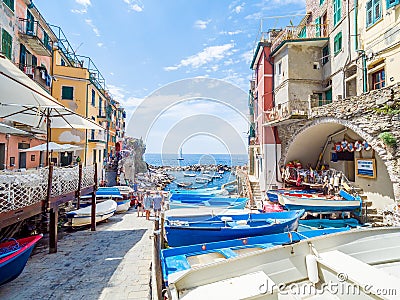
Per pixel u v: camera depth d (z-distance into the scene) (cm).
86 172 988
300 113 1383
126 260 711
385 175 1084
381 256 637
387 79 1072
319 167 1598
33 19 1388
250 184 1773
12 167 1127
